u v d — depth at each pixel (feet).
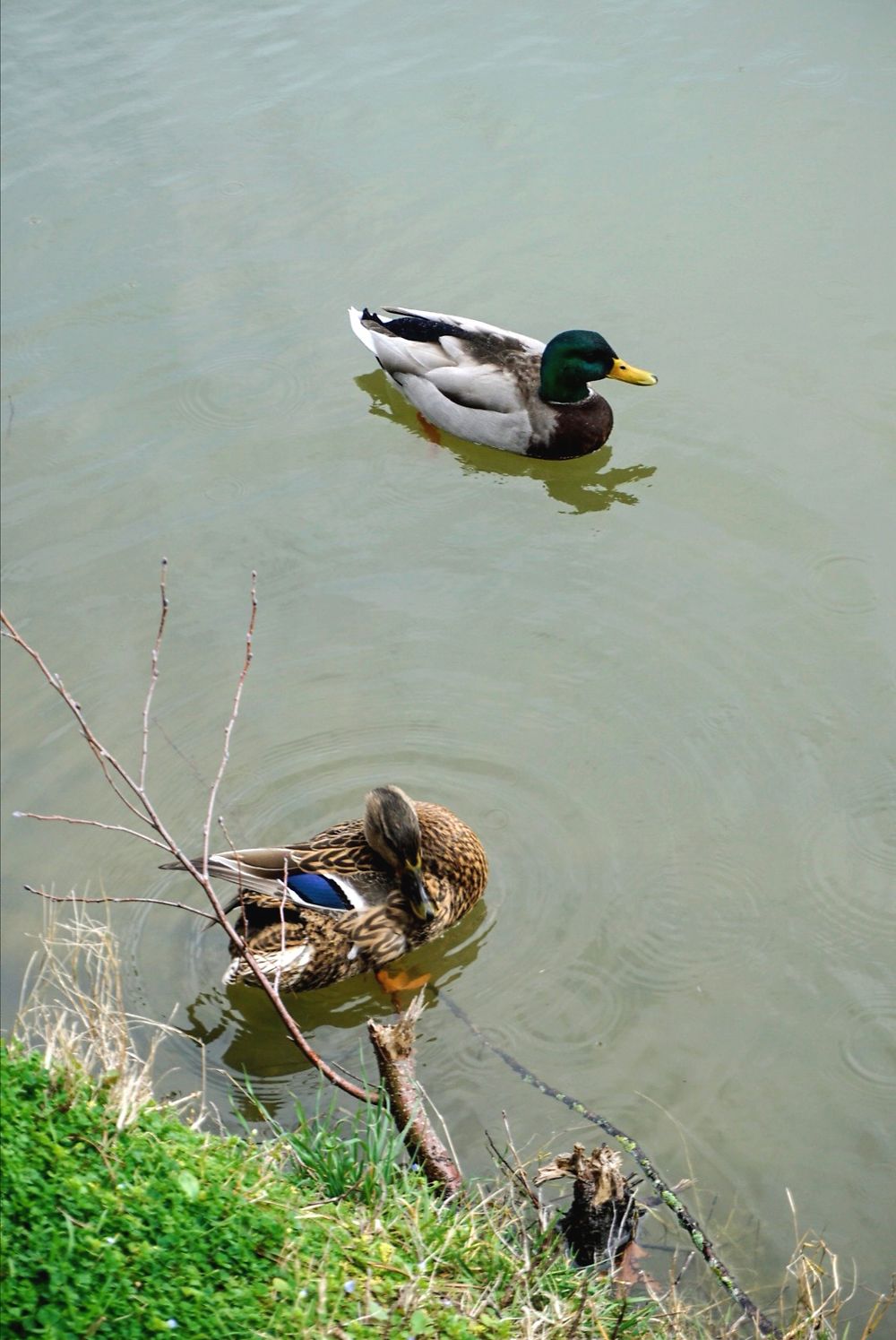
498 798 10.01
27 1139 6.95
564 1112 9.14
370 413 11.53
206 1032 9.49
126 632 10.64
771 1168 8.96
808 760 9.95
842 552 10.55
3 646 10.61
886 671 10.15
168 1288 6.52
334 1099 9.28
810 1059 9.21
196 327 11.76
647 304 11.59
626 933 9.58
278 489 11.16
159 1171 7.20
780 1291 8.68
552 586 10.66
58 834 10.05
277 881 9.57
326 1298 6.94
